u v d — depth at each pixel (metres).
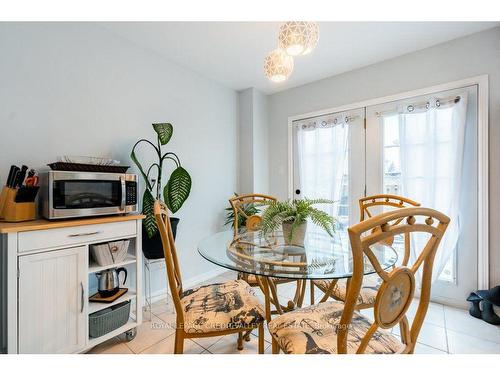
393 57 2.56
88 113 2.01
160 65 2.53
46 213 1.54
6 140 1.63
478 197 2.14
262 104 3.53
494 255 2.09
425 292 1.00
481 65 2.13
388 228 0.81
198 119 2.92
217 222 3.16
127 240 1.80
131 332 1.79
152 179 2.43
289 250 1.50
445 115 2.27
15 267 1.29
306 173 3.23
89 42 2.01
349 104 2.87
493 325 1.95
